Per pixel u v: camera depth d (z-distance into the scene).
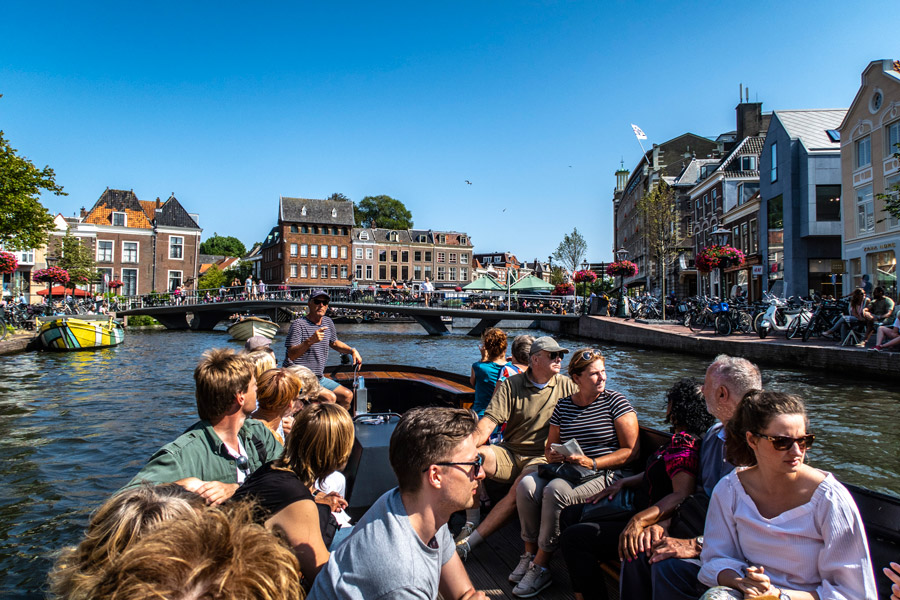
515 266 83.56
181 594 0.81
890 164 17.42
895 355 9.74
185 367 14.22
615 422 2.83
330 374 6.14
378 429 3.80
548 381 3.20
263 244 60.34
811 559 1.64
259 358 3.26
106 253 40.84
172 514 1.14
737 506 1.79
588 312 26.39
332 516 2.34
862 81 18.58
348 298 32.94
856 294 11.52
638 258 48.84
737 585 1.67
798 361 11.84
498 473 3.09
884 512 1.80
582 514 2.53
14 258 17.30
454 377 6.11
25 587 3.38
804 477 1.67
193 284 43.25
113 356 16.97
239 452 2.55
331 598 1.37
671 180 40.47
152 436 6.97
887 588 1.76
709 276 32.25
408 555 1.37
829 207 21.80
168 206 43.28
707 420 2.40
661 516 2.24
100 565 1.08
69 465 5.76
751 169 30.25
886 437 6.43
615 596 2.55
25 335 19.77
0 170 15.31
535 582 2.64
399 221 68.88
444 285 58.97
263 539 1.00
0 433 7.08
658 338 17.58
